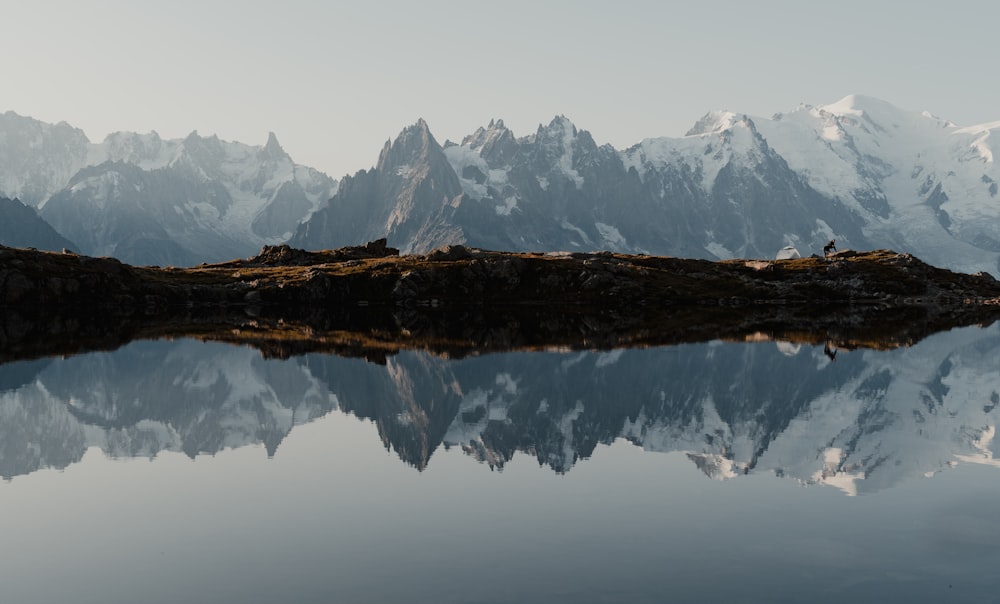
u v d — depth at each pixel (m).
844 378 82.00
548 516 34.97
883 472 42.75
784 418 60.38
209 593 27.11
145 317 180.75
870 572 28.28
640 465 44.53
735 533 32.47
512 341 120.69
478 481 41.16
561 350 107.19
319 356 99.94
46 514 36.00
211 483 41.16
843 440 51.78
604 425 57.34
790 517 34.50
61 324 155.75
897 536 31.95
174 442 51.62
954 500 36.94
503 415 61.50
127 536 32.94
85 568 29.48
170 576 28.59
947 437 52.91
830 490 38.94
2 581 28.36
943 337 129.75
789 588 27.00
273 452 48.44
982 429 56.06
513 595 26.56
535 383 77.88
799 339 123.44
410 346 112.81
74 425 57.25
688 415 61.62
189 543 31.98
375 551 30.77
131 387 75.12
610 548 30.84
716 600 26.09
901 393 72.88
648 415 61.53
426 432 54.75
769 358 97.94
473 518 34.75
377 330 144.75
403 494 38.72
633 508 36.06
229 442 51.47
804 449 48.81
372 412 62.84
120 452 48.56
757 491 38.91
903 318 182.25
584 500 37.44
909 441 51.50
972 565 28.81
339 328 149.62
